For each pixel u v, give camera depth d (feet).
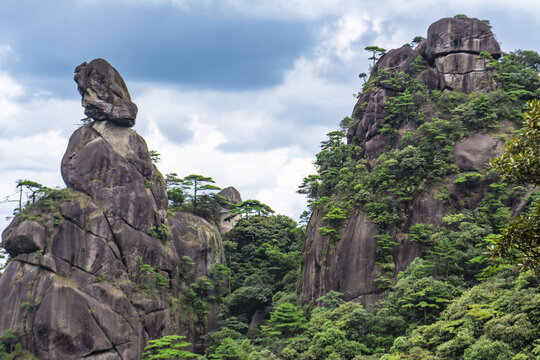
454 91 319.88
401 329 224.12
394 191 280.31
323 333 225.56
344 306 244.22
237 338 292.81
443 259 237.86
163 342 254.68
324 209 303.48
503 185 259.80
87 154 294.05
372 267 264.11
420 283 222.89
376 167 299.79
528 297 172.55
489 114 289.94
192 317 296.92
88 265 265.13
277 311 265.13
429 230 261.44
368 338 226.17
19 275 259.60
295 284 316.19
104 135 302.45
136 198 292.81
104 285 263.29
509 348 160.86
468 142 285.84
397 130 316.40
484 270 215.72
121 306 262.88
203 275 321.73
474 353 162.50
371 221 275.39
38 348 241.76
